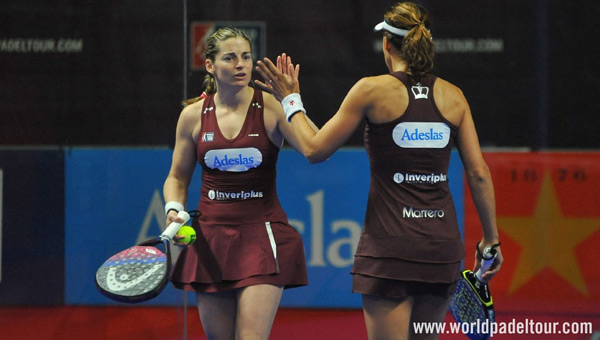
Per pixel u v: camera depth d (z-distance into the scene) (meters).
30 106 16.98
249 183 10.48
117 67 17.08
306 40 17.06
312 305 16.06
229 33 10.44
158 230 16.33
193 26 17.11
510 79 16.84
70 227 16.33
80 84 17.06
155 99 17.06
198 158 10.64
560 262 15.82
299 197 16.12
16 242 16.22
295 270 10.58
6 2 16.98
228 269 10.38
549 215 15.90
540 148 16.70
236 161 10.39
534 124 16.75
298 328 15.19
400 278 9.41
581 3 16.55
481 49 16.89
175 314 15.87
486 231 10.08
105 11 17.06
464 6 16.91
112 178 16.41
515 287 15.87
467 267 15.73
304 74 17.11
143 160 16.41
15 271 16.19
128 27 17.06
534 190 15.93
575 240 15.82
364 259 9.65
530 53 16.77
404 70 9.72
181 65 17.06
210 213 10.58
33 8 17.02
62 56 17.06
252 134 10.42
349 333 14.91
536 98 16.75
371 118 9.54
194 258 10.62
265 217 10.51
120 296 9.43
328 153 9.77
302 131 9.95
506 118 16.84
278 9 17.06
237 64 10.32
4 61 17.00
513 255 15.91
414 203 9.48
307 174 16.12
